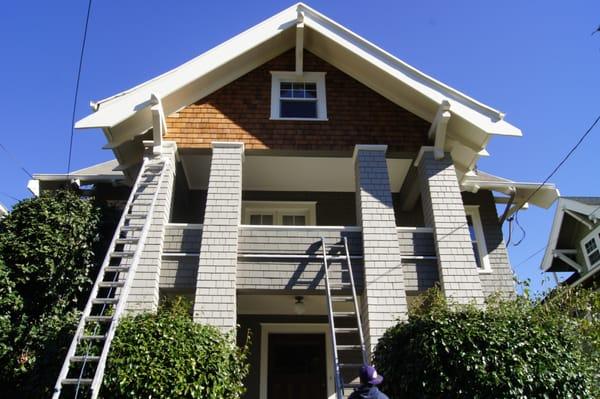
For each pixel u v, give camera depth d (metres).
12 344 7.90
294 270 8.83
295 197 11.91
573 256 18.25
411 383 5.97
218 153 9.66
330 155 10.10
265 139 9.95
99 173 12.48
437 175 9.73
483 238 11.74
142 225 8.55
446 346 5.89
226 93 10.40
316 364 10.70
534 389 5.66
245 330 10.76
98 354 6.05
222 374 6.28
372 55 10.13
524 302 7.18
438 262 9.01
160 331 6.31
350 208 11.88
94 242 9.63
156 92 9.39
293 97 10.69
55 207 9.38
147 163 9.12
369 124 10.26
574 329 7.08
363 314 8.80
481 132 9.38
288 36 10.81
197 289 8.32
